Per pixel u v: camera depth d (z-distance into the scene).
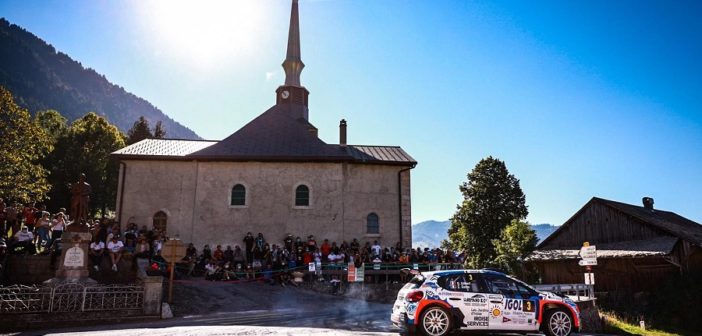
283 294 17.66
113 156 25.33
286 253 21.12
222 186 25.61
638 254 24.48
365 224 26.41
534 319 9.92
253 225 25.19
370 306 16.58
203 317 13.04
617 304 24.72
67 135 46.59
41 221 17.31
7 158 27.78
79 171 44.78
